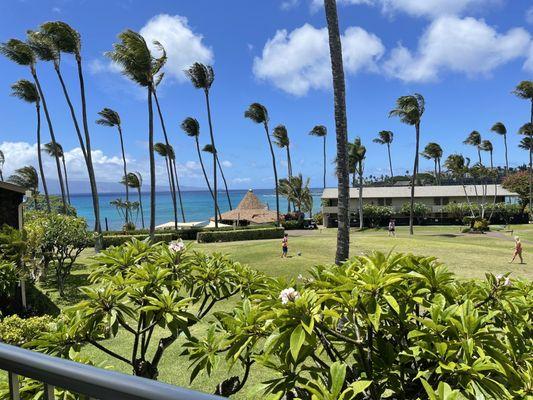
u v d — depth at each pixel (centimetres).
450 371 218
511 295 287
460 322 238
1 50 3341
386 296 234
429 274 269
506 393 204
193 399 100
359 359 269
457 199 6003
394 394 260
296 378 242
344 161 810
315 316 221
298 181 6106
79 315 313
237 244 3312
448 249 2647
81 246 1711
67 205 3697
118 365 802
